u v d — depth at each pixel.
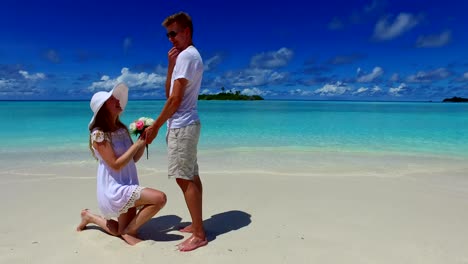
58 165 7.09
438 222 4.08
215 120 20.42
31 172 6.45
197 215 3.44
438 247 3.39
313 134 13.06
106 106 3.40
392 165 7.40
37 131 12.95
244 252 3.27
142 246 3.35
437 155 8.71
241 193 5.25
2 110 30.95
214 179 6.03
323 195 5.16
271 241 3.53
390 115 27.00
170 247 3.38
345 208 4.58
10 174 6.28
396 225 3.98
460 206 4.68
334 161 7.82
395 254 3.23
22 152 8.59
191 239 3.42
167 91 3.77
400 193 5.30
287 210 4.50
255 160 7.88
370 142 10.95
